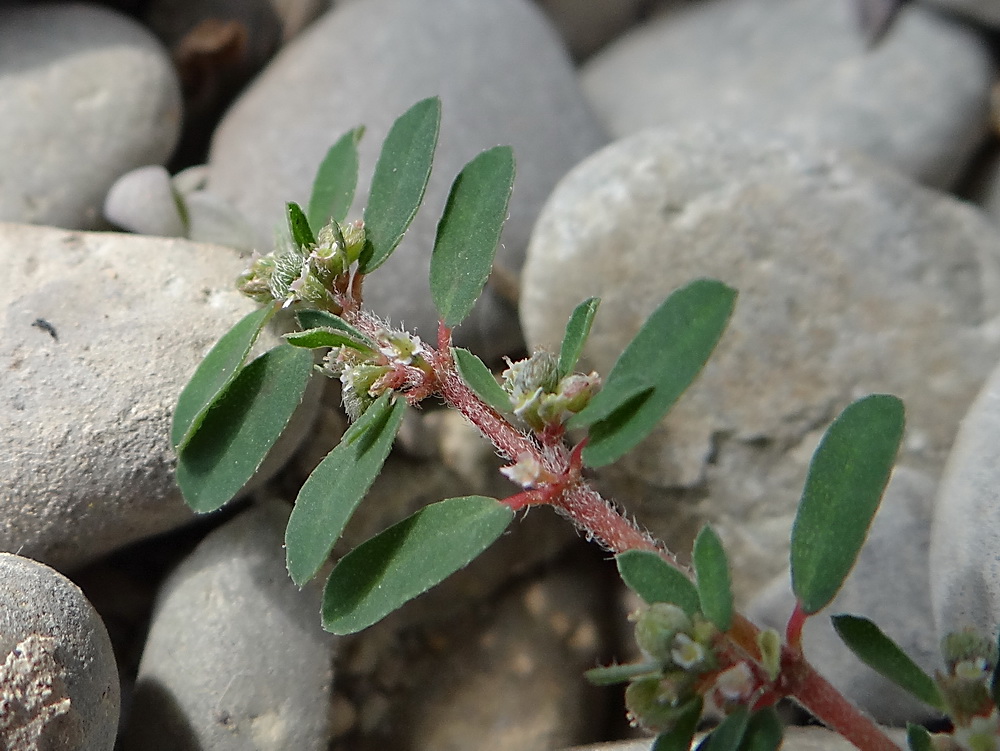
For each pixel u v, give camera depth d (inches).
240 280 2.7
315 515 2.4
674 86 4.6
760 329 3.4
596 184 3.5
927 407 3.3
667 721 2.2
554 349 3.4
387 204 2.6
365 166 3.7
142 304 3.0
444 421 3.5
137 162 3.7
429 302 3.5
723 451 3.4
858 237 3.4
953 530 2.8
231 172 3.7
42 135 3.5
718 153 3.5
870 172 3.5
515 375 2.4
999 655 2.3
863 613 3.0
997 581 2.6
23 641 2.4
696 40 4.8
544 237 3.5
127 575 3.2
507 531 3.5
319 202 2.9
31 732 2.4
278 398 2.6
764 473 3.4
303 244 2.6
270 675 2.8
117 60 3.7
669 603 2.2
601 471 3.5
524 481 2.4
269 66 4.2
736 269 3.4
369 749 3.2
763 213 3.4
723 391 3.4
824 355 3.4
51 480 2.8
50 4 3.8
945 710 2.3
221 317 3.0
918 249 3.4
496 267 3.6
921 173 4.2
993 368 3.3
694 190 3.5
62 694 2.4
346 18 4.1
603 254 3.4
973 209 3.6
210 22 4.1
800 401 3.4
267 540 3.0
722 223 3.4
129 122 3.7
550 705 3.3
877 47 4.4
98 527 2.9
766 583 3.4
